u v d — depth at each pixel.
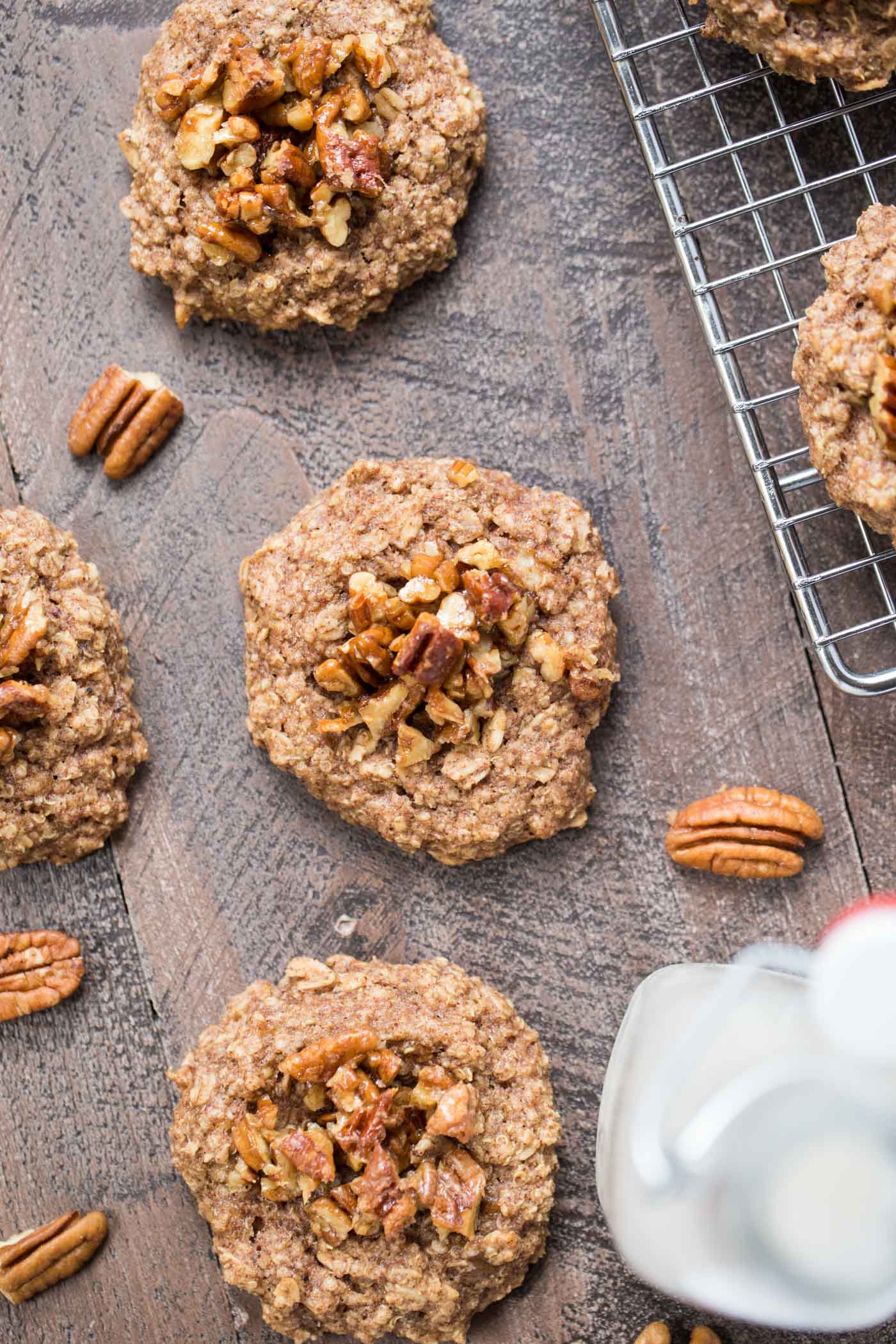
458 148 0.61
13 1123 0.63
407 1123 0.60
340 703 0.61
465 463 0.61
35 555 0.61
